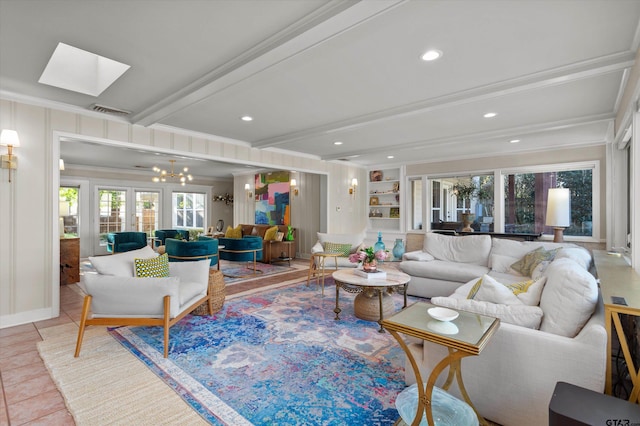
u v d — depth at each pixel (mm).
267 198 8641
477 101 3199
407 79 2801
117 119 3832
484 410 1751
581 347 1504
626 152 3895
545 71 2623
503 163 5875
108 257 2998
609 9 1824
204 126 4355
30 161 3271
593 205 5023
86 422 1739
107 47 2275
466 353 1331
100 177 8211
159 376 2217
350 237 5441
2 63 2543
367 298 3363
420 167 6988
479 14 1865
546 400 1577
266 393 2021
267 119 4016
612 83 2840
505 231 5945
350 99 3299
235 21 1967
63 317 3432
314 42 2086
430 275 4207
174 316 2623
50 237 3398
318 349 2643
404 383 2131
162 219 9352
